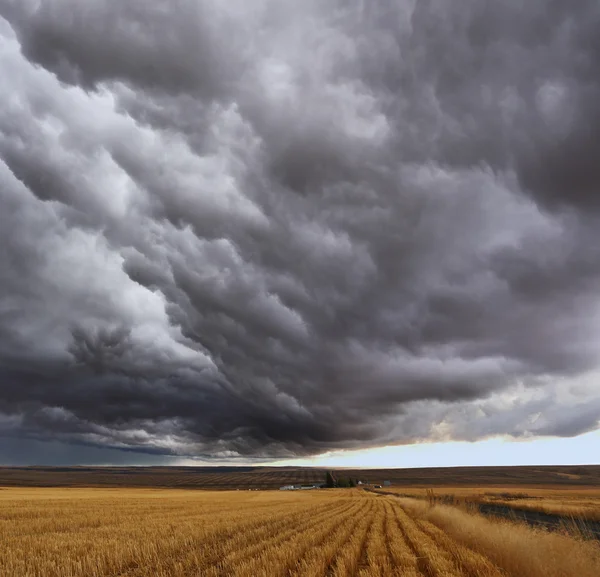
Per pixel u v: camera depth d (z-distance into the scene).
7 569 14.57
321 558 15.16
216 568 14.35
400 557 15.70
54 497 67.44
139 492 99.50
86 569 14.97
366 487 176.88
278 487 174.62
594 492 98.06
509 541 14.50
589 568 11.83
